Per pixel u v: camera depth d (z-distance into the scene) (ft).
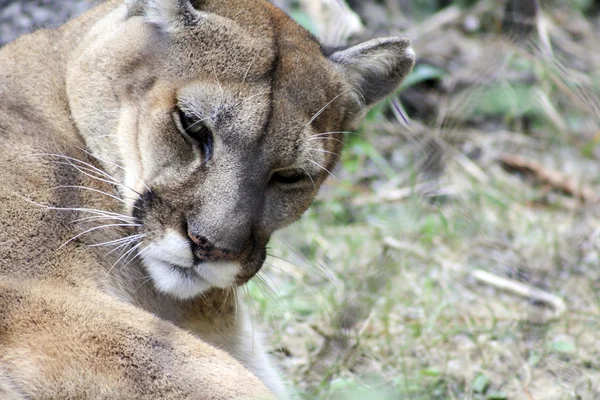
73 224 28.37
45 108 30.45
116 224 29.01
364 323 38.40
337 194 49.44
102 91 30.14
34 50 31.58
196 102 28.58
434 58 57.31
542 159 53.88
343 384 33.68
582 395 34.09
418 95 55.93
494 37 55.52
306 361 37.37
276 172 29.99
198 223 28.22
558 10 64.28
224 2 30.63
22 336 26.02
